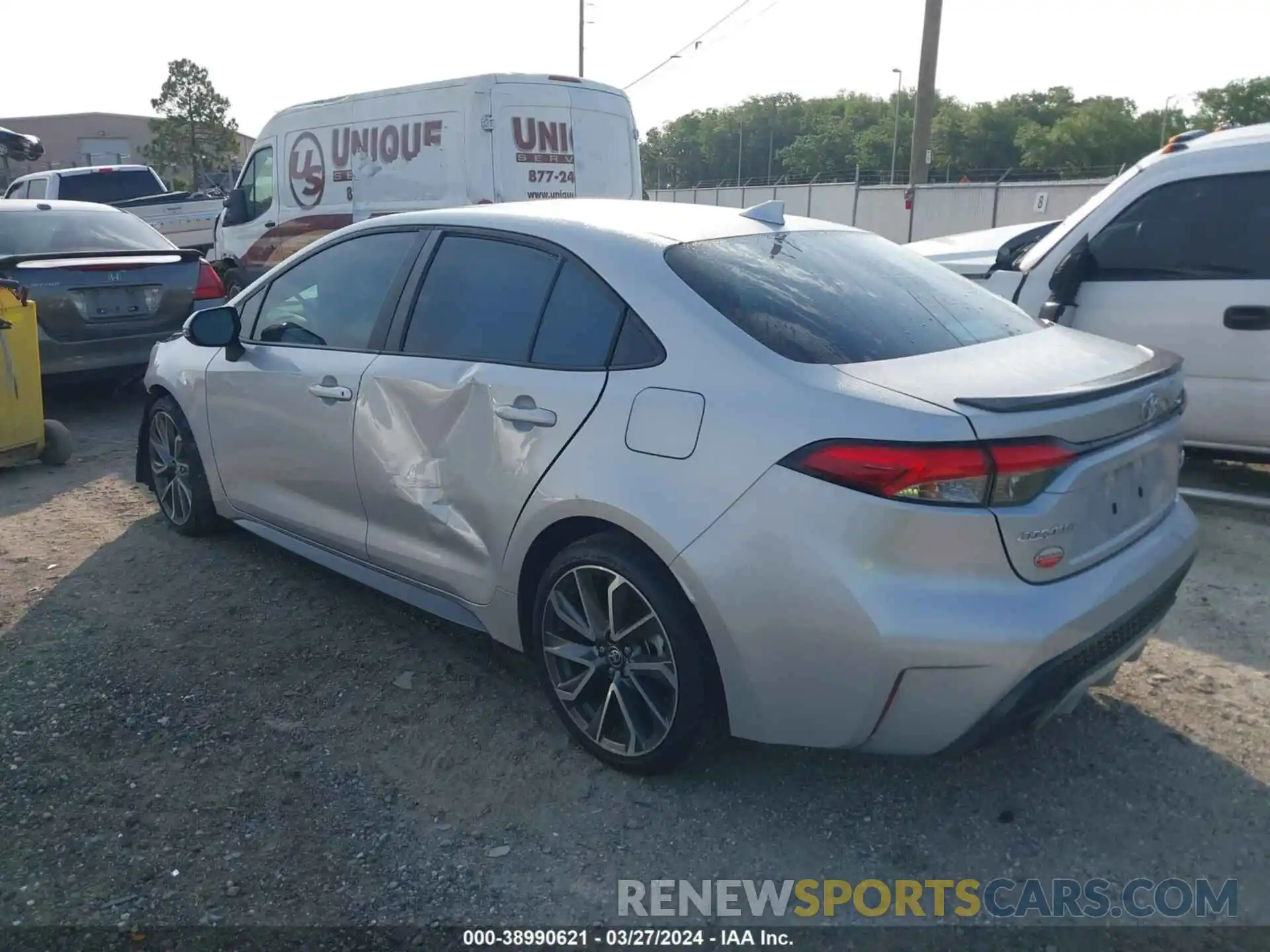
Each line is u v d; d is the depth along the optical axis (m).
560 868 2.79
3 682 3.71
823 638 2.60
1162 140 86.81
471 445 3.40
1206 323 5.18
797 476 2.61
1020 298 5.75
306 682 3.74
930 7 19.53
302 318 4.25
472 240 3.65
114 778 3.15
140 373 7.91
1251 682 3.69
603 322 3.14
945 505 2.49
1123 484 2.85
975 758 3.27
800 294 3.11
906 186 27.80
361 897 2.67
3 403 5.99
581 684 3.20
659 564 2.92
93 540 5.13
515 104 9.69
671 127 119.81
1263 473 6.04
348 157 10.55
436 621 4.24
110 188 17.62
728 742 3.36
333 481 4.00
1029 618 2.52
